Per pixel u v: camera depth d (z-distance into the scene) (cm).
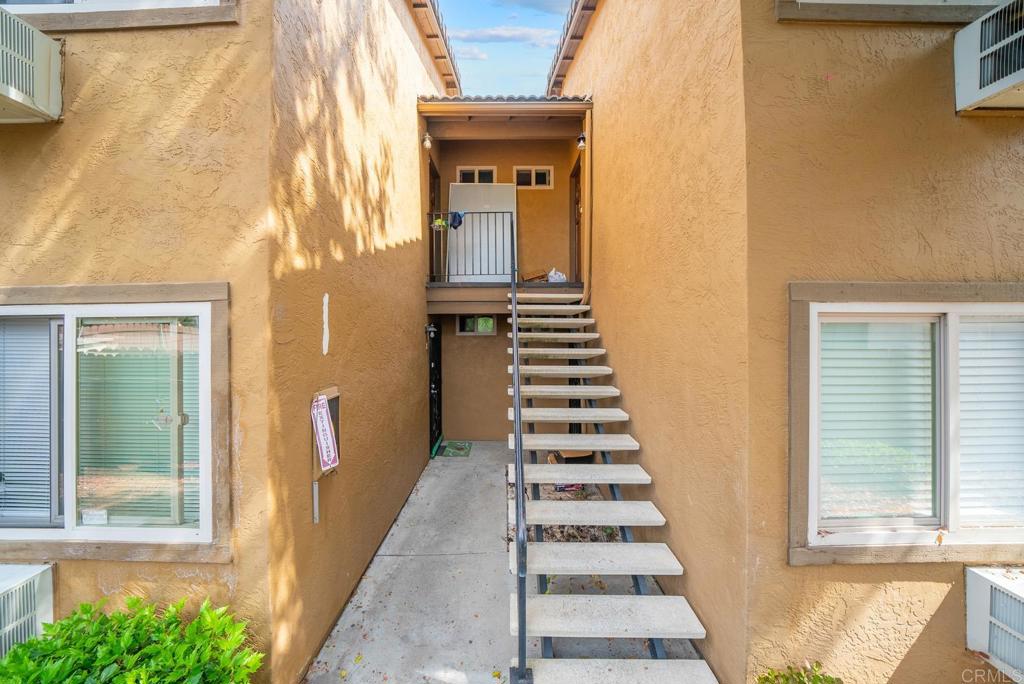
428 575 398
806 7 233
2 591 237
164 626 240
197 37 258
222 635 240
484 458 726
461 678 281
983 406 244
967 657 239
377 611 349
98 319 265
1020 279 240
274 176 262
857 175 237
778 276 235
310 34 310
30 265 263
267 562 254
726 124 251
